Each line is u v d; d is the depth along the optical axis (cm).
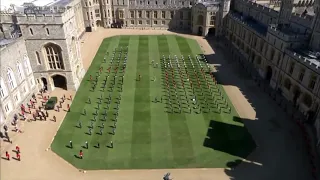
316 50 6856
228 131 5934
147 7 12925
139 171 4909
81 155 5216
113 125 6106
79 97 7225
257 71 8844
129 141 5625
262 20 9844
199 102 6988
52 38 6800
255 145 5538
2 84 5806
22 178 4750
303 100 6600
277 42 7475
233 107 6812
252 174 4844
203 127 6053
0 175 4800
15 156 5234
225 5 11488
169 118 6353
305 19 7631
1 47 6078
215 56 9988
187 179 4734
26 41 6806
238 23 10419
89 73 8538
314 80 6084
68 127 6053
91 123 6162
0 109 5709
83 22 12456
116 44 11069
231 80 8194
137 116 6419
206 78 8250
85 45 10975
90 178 4759
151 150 5388
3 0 10450
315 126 6006
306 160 5156
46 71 7269
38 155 5266
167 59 9581
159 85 7812
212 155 5275
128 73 8525
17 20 6531
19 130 5934
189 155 5272
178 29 13288
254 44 9056
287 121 6297
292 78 6888
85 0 12119
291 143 5600
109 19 13212
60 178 4756
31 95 7119
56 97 7012
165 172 4884
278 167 4994
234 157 5234
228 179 4734
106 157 5219
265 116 6469
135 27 13425
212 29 12400
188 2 12706
